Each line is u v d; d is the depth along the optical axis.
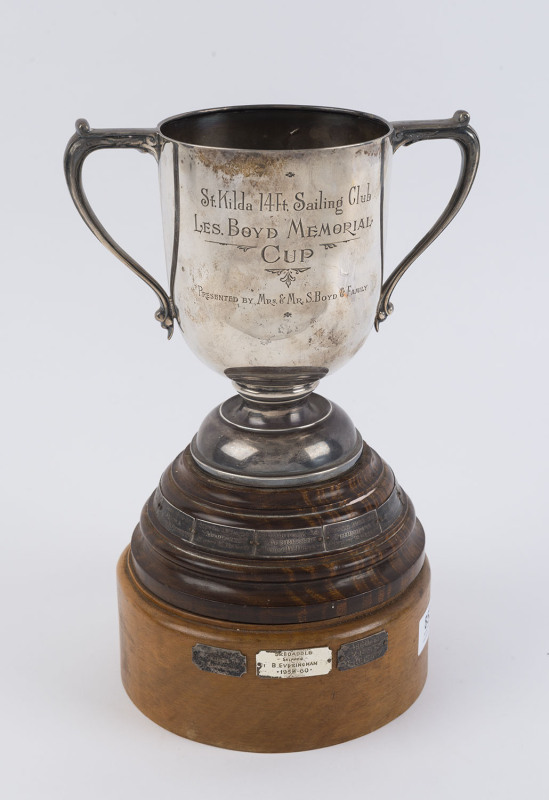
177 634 2.11
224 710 2.13
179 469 2.25
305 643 2.06
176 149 1.96
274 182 1.89
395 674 2.19
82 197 2.07
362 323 2.10
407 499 2.32
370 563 2.13
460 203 2.13
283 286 1.97
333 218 1.94
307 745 2.15
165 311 2.17
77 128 2.01
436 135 2.07
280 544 2.09
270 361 2.07
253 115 2.26
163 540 2.18
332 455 2.19
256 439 2.17
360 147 1.92
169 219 2.04
